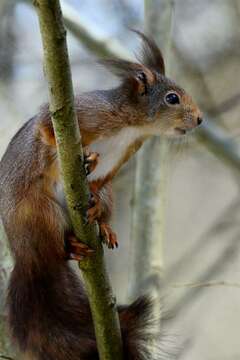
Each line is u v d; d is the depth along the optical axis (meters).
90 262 9.30
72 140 8.68
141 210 13.34
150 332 10.41
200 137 15.68
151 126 11.64
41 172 10.34
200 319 18.47
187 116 11.91
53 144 10.09
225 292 18.94
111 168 11.02
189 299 13.61
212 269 14.63
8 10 17.30
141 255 12.95
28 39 17.73
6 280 10.94
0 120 16.86
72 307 10.30
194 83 17.72
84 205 9.03
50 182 10.37
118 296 16.70
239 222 15.55
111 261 17.31
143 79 11.66
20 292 10.35
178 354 11.00
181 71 17.80
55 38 8.15
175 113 11.84
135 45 16.61
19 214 10.36
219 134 15.77
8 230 10.51
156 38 14.44
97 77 17.33
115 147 11.12
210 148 15.80
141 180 13.56
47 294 10.30
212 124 15.82
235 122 18.19
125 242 17.58
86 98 11.07
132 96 11.41
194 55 18.92
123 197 17.77
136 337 10.08
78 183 8.89
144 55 12.45
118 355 9.62
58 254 10.28
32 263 10.31
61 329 10.21
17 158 10.52
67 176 8.87
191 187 20.38
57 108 8.52
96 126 10.95
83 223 9.14
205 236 16.05
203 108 17.28
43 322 10.25
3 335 10.67
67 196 9.02
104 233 10.20
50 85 8.42
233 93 18.64
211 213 20.11
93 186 10.74
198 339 18.25
